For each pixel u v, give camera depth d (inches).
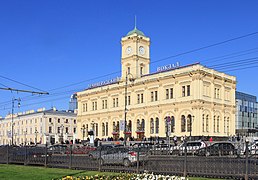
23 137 4702.3
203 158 693.9
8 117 5142.7
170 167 740.0
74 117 4717.0
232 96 2994.6
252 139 2331.4
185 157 713.0
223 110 2869.1
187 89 2736.2
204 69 2701.8
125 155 812.0
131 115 3174.2
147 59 3403.1
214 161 676.1
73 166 915.4
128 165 802.8
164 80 2906.0
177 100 2780.5
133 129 3139.8
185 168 708.0
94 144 2586.1
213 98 2778.1
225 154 677.9
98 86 3612.2
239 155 651.5
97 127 3550.7
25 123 4714.6
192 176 699.4
